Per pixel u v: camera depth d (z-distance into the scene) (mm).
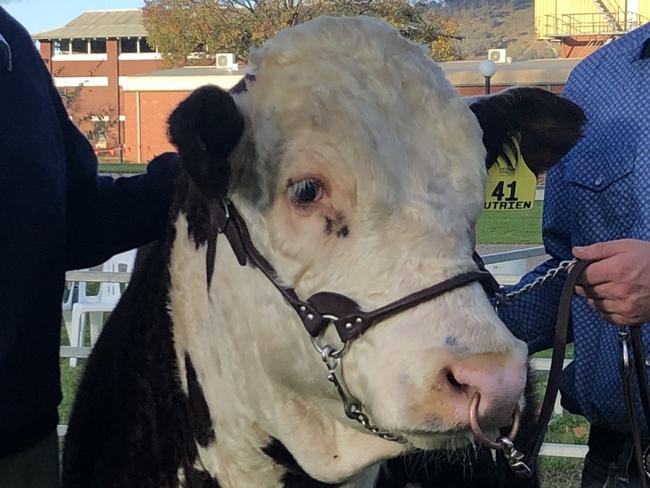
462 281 2076
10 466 2777
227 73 35062
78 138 3094
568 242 3219
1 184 2580
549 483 5520
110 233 3160
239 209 2371
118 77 54656
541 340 3234
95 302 8062
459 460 2891
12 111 2641
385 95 2250
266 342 2367
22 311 2648
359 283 2133
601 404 2990
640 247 2480
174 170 3178
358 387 2158
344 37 2371
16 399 2697
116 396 2812
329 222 2180
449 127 2242
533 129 2686
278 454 2533
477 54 65812
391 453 2395
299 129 2227
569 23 42625
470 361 1952
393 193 2141
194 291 2609
